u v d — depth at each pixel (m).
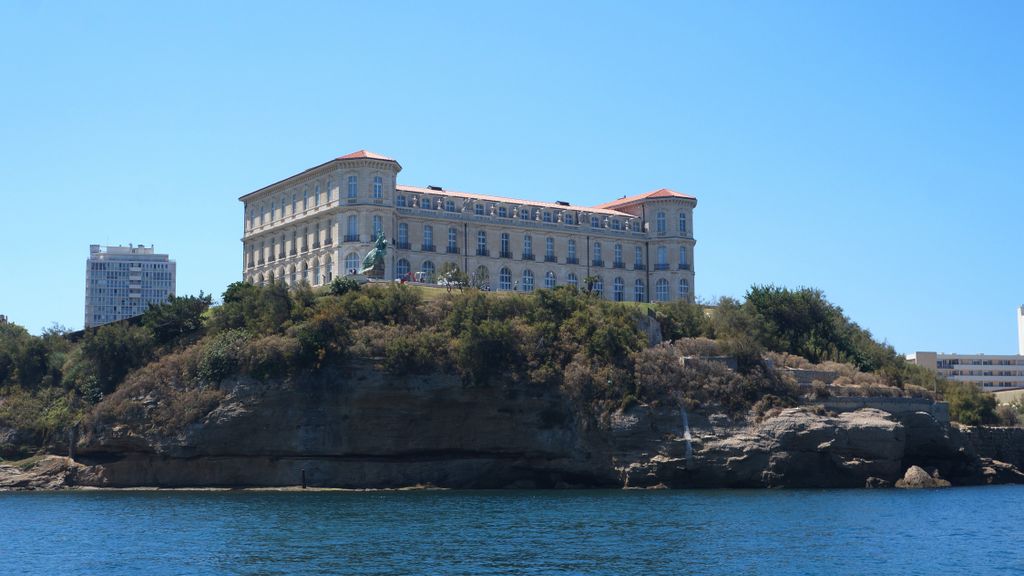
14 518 85.00
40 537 73.50
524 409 115.06
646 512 85.62
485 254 164.38
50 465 119.31
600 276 174.75
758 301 139.88
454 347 115.56
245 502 97.12
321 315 115.50
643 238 180.62
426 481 113.75
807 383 119.88
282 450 112.44
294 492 109.50
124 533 74.88
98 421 117.62
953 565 61.28
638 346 118.81
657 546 67.12
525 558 62.78
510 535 72.12
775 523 78.19
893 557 63.59
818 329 139.38
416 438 114.75
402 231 157.25
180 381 117.62
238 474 114.12
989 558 63.56
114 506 94.25
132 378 121.19
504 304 123.50
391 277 151.75
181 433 113.12
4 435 123.38
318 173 157.12
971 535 72.56
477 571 58.91
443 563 61.31
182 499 101.06
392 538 70.94
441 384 113.69
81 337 139.75
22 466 119.31
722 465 109.00
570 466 113.31
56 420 122.56
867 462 110.06
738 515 83.25
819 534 72.62
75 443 120.25
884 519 80.81
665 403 112.62
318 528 76.44
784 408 112.62
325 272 154.25
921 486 112.00
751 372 116.62
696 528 75.38
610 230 176.75
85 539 72.25
